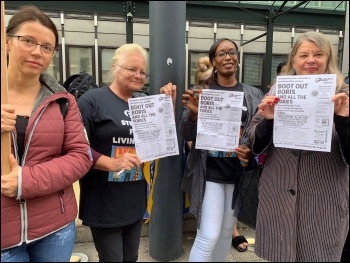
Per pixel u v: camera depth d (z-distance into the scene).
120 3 5.70
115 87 1.70
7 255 1.20
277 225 1.42
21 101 1.29
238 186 1.88
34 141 1.23
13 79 1.29
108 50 5.72
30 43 1.25
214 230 1.90
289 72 1.54
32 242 1.25
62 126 1.33
